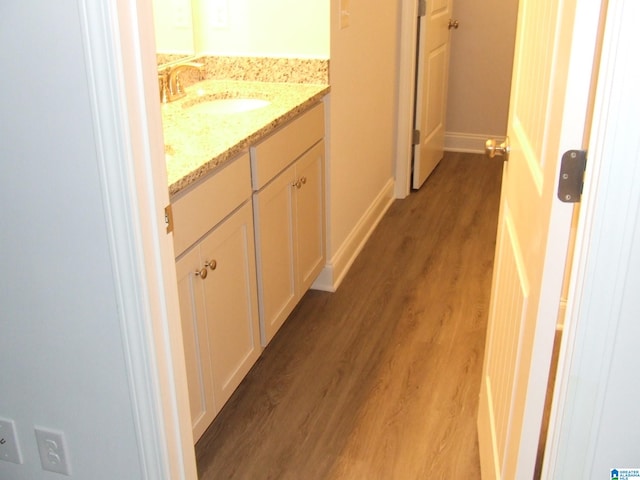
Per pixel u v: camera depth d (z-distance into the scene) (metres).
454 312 2.84
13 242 1.35
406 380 2.41
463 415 2.23
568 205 1.14
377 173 3.70
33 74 1.19
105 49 1.14
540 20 1.42
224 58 2.77
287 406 2.29
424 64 3.96
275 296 2.45
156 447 1.47
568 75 1.07
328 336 2.69
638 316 1.12
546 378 1.29
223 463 2.05
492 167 4.62
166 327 1.39
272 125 2.20
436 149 4.53
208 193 1.85
